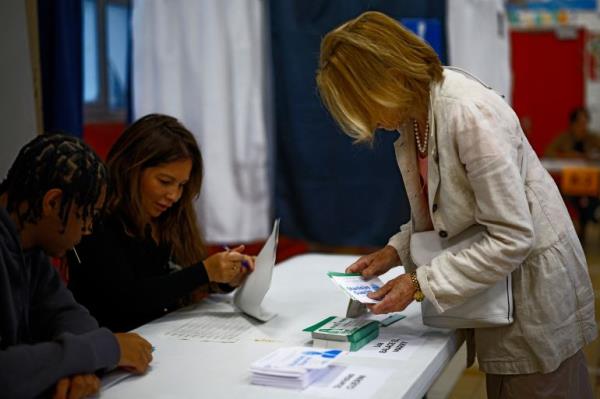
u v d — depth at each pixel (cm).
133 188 181
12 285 123
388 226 322
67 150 122
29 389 110
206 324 169
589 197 652
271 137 330
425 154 154
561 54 754
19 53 240
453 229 148
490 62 316
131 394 123
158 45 320
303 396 119
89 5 385
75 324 136
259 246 356
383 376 128
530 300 150
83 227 126
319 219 325
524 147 150
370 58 138
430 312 153
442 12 306
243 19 315
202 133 319
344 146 317
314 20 311
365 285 160
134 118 333
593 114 755
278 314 176
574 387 156
